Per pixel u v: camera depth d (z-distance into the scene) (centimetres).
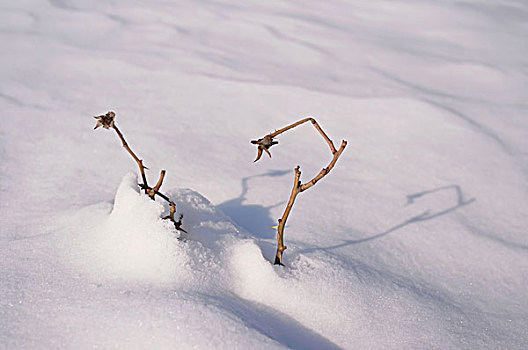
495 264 198
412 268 189
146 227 150
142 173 159
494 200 249
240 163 264
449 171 275
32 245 169
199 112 324
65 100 325
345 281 160
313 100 354
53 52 408
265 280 152
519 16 686
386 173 269
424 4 699
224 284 149
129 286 141
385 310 154
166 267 145
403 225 219
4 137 270
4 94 325
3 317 133
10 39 429
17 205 209
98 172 244
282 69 417
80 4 545
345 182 254
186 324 122
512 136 324
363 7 670
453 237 213
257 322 134
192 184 238
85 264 153
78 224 175
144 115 313
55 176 238
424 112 341
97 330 126
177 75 379
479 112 358
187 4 585
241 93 357
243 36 498
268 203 225
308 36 520
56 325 130
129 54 416
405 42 540
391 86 398
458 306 168
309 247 186
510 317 166
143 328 123
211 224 170
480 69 456
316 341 140
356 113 339
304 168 267
